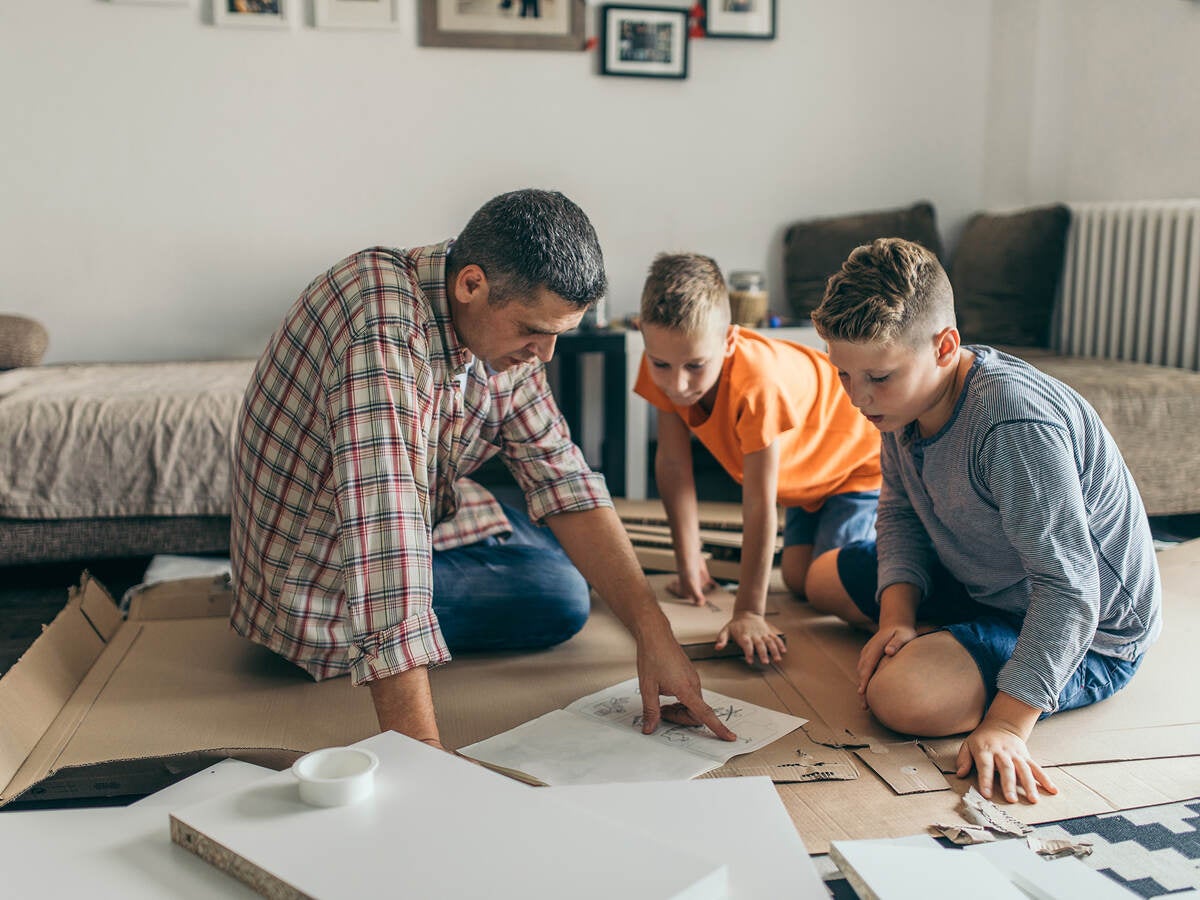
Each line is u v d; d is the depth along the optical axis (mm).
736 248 3855
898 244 1241
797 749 1314
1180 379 2734
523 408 1538
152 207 3443
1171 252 3180
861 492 1957
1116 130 3498
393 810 756
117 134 3387
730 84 3756
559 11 3582
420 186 3602
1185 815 1140
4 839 778
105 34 3332
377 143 3551
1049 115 3799
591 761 1263
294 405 1383
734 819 782
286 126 3484
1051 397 1269
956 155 3961
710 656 1667
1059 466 1221
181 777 1188
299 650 1551
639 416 3254
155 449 2395
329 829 731
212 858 731
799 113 3822
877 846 827
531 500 1532
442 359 1324
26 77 3312
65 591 2359
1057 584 1231
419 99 3553
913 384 1255
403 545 1166
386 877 673
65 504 2375
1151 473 2635
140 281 3471
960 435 1296
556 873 675
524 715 1443
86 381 2797
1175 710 1415
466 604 1651
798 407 1793
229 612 1930
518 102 3619
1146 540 1365
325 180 3537
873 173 3910
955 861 821
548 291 1192
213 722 1440
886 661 1392
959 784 1218
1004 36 3844
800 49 3785
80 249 3422
